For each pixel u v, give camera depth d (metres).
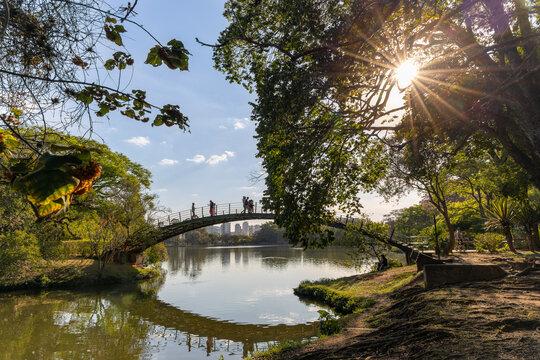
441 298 11.79
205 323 21.00
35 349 15.90
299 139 7.80
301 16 7.27
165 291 31.38
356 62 7.52
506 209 29.17
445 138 10.20
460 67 9.09
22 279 29.34
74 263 34.84
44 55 2.12
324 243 7.99
